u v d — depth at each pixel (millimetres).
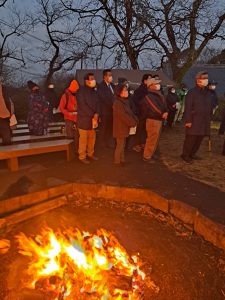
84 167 5418
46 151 5340
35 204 4082
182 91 11859
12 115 5473
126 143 6840
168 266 2953
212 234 3332
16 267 2889
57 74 19188
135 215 3988
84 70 12180
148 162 5906
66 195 4391
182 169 5520
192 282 2730
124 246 3281
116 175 5027
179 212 3836
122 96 5188
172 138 8688
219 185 4719
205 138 8812
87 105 5332
